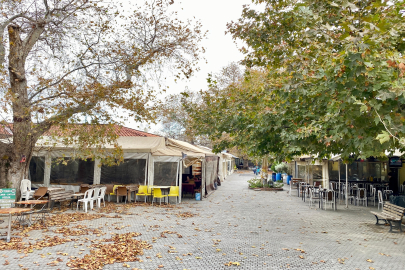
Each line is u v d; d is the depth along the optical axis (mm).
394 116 3971
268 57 8352
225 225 10336
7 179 12211
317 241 8359
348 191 17609
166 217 11609
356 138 4453
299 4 5824
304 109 6660
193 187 18922
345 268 6199
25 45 12203
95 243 7555
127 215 11820
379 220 11656
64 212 12180
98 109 12148
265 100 7828
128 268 5914
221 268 6059
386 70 3967
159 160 15977
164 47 13984
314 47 6109
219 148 9555
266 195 20438
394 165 18781
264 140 8094
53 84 12148
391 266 6359
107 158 13742
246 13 8625
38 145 15992
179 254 6898
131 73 13539
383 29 3594
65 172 16219
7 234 8031
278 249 7484
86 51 13570
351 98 4098
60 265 5961
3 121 10820
